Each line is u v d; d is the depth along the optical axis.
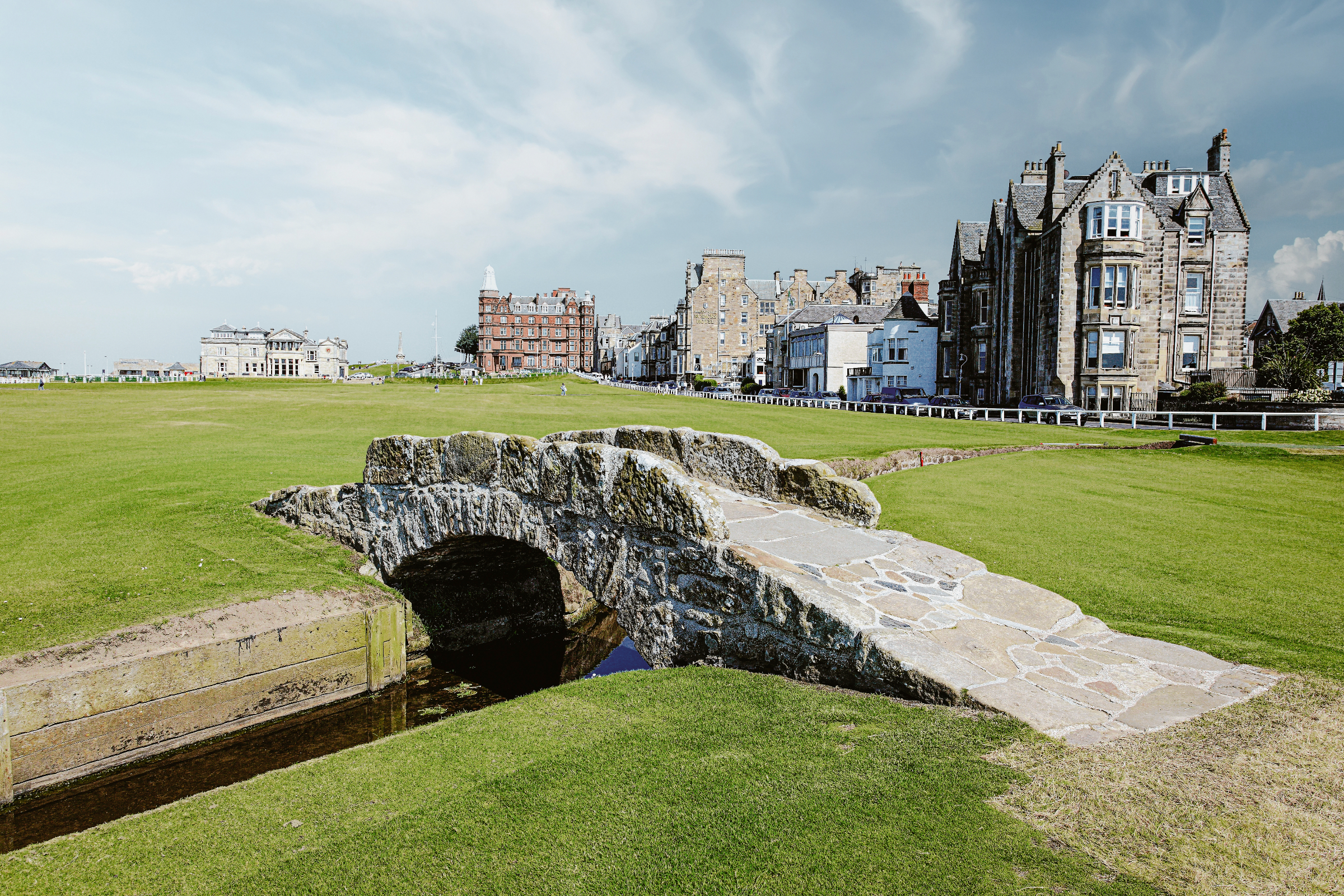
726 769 4.67
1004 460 19.83
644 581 7.71
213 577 11.84
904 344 62.88
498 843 4.24
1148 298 40.28
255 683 10.28
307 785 5.26
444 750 5.54
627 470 7.78
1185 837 3.60
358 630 11.44
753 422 32.94
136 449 24.09
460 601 13.54
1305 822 3.69
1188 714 4.94
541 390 73.25
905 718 5.02
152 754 9.41
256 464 20.59
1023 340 45.66
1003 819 3.85
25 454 22.84
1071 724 4.78
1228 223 43.19
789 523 8.52
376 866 4.15
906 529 11.54
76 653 9.18
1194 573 9.03
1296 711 4.97
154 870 4.35
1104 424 33.06
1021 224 45.50
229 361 155.25
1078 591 8.34
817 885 3.53
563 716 5.89
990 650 5.81
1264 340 72.69
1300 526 11.64
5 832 8.06
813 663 6.11
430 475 11.20
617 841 4.12
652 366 127.75
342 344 171.88
